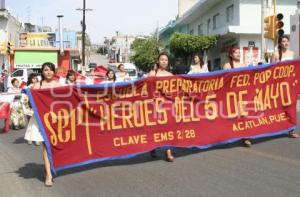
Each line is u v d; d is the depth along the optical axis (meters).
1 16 44.03
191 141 8.72
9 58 43.00
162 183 7.02
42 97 7.38
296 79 9.88
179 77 8.58
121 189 6.80
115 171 7.82
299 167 7.65
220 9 36.50
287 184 6.74
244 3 32.12
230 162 8.12
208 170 7.65
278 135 10.17
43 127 7.32
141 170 7.83
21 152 10.09
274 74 9.62
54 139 7.43
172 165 8.09
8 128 13.80
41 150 10.27
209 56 39.88
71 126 7.60
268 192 6.41
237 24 32.53
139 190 6.72
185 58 38.69
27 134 7.53
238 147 9.25
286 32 32.22
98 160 7.86
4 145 11.21
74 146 7.64
